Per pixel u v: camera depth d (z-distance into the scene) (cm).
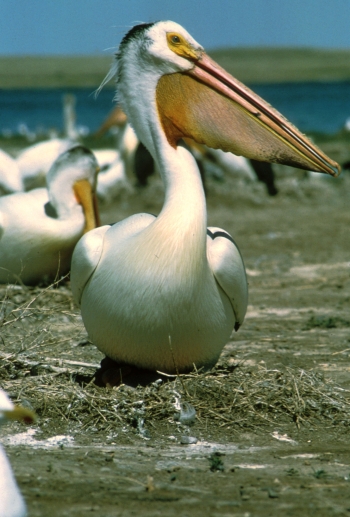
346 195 3522
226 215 3067
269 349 1289
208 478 773
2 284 1688
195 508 691
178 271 945
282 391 984
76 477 758
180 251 946
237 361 1187
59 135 6575
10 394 959
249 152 1029
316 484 763
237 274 1013
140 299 952
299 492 739
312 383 1013
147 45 1010
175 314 954
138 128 1031
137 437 898
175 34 1013
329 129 8138
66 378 1039
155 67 1013
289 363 1197
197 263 952
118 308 967
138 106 1023
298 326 1466
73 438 889
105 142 5597
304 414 963
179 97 1015
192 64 1013
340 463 834
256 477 780
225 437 908
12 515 583
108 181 3091
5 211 1652
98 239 1019
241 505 701
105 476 765
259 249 2341
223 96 1018
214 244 1021
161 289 947
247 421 939
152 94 1016
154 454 848
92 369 1098
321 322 1470
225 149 1030
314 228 2733
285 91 19075
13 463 790
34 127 9369
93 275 1001
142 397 948
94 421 920
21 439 879
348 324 1475
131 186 3169
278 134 1022
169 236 951
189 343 980
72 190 1695
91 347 1251
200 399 961
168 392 955
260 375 1026
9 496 586
